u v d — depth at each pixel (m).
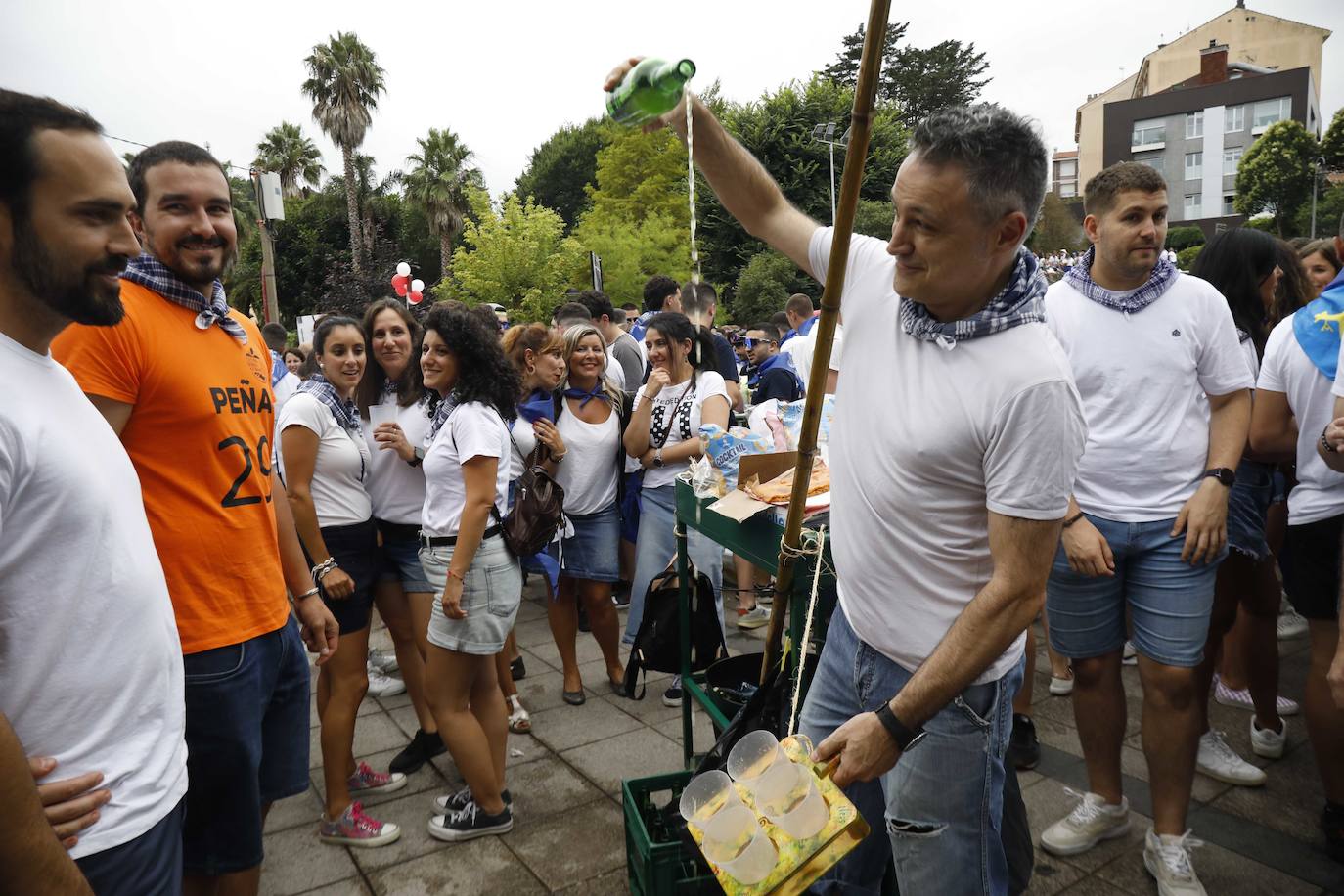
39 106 1.16
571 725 3.50
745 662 2.63
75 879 1.06
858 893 1.82
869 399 1.51
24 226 1.15
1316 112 54.16
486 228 29.89
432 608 2.76
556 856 2.61
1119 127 52.06
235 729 1.78
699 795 1.38
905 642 1.51
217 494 1.76
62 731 1.19
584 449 3.62
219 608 1.76
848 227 1.34
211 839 1.83
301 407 2.75
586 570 3.66
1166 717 2.28
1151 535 2.28
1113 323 2.32
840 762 1.36
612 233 35.12
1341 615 1.86
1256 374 2.95
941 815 1.53
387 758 3.29
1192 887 2.21
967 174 1.26
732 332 16.50
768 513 2.22
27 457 1.13
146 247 1.76
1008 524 1.31
